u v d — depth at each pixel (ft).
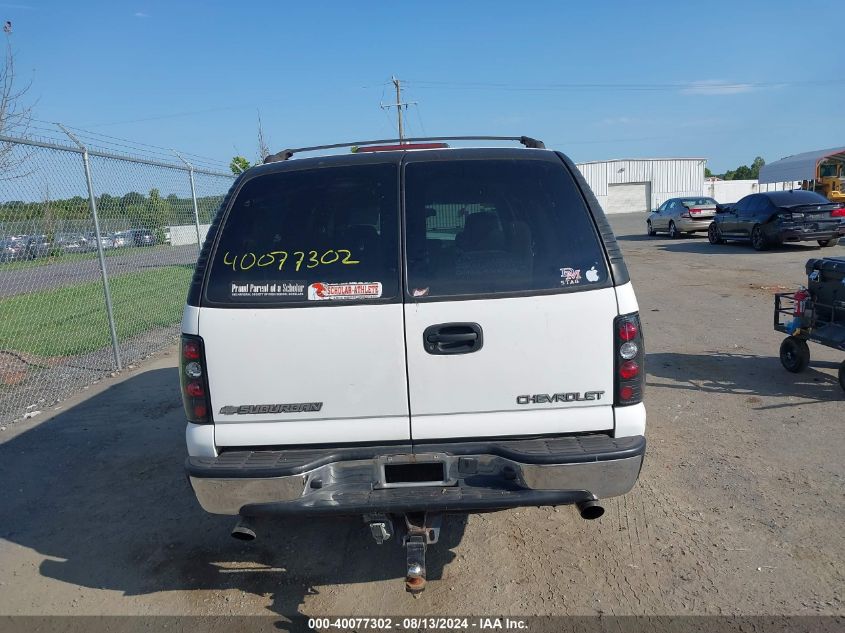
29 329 31.86
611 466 9.17
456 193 9.95
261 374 9.45
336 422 9.50
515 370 9.37
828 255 50.80
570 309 9.31
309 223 9.88
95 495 14.83
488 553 11.87
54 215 24.97
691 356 23.67
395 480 9.62
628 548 11.78
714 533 12.09
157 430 18.66
